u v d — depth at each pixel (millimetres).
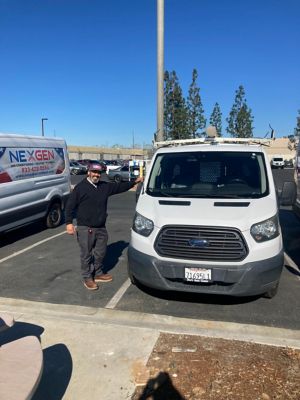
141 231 4891
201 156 5895
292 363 3561
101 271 5906
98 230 5637
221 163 5727
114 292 5469
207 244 4527
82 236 5520
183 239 4605
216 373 3418
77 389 3264
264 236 4582
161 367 3521
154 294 5355
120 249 7992
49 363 3623
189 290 4633
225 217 4605
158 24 11969
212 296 5242
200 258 4559
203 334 4117
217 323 4387
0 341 4012
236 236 4488
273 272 4586
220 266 4488
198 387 3236
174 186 5551
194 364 3557
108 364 3596
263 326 4348
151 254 4730
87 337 4086
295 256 7508
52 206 10273
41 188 9633
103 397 3162
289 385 3248
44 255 7598
